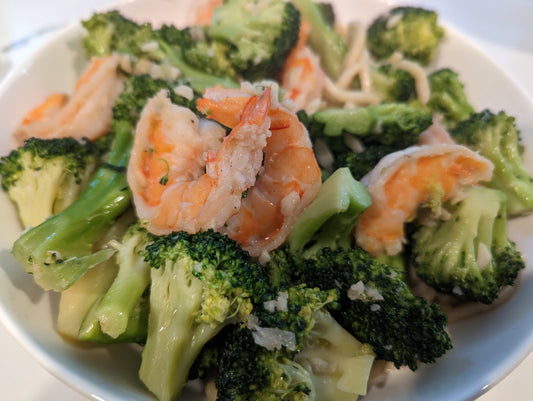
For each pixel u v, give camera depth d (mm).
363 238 143
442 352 116
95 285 132
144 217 132
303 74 182
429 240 150
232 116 125
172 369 114
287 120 128
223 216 121
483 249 142
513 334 123
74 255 134
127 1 192
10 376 134
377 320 121
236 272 115
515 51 224
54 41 172
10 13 224
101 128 168
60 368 108
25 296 124
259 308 115
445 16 237
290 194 130
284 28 180
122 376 120
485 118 166
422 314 118
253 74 182
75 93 167
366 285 123
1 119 151
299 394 109
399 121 160
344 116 162
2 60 208
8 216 141
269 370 107
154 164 133
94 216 138
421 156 139
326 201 131
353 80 194
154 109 137
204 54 181
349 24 206
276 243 133
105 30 181
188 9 201
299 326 112
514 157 160
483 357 120
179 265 118
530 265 142
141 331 124
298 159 130
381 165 145
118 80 175
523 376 141
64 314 126
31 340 112
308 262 131
